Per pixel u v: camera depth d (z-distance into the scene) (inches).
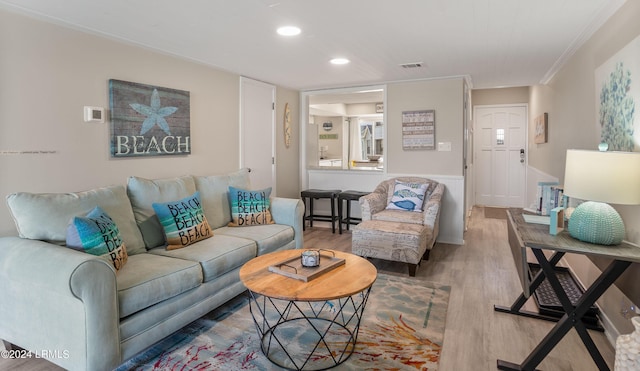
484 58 144.4
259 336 92.7
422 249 139.0
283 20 100.5
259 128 187.0
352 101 301.0
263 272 85.5
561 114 161.2
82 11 92.8
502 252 168.9
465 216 205.0
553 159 181.2
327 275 83.7
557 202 104.6
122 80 118.6
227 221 137.3
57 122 101.7
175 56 137.4
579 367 81.3
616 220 75.7
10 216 92.8
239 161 173.8
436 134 187.9
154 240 108.6
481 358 84.0
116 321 72.2
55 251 72.7
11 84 92.0
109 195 100.4
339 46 126.3
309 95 221.1
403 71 167.9
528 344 90.1
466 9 94.0
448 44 124.8
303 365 80.6
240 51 131.7
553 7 93.5
